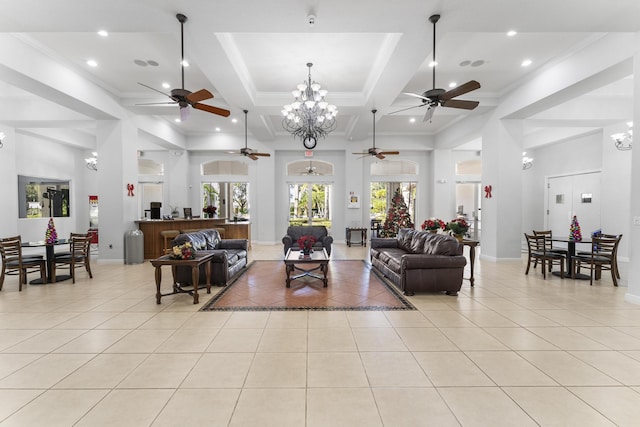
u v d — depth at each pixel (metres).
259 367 2.58
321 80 6.20
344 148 10.77
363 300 4.42
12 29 3.84
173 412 2.03
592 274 5.72
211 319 3.69
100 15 3.58
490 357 2.76
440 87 6.50
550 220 9.70
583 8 3.50
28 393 2.24
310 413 2.02
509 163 7.21
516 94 6.45
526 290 4.96
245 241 6.78
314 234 7.95
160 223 7.78
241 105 6.79
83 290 4.96
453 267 4.62
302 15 3.63
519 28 3.91
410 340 3.11
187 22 3.75
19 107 7.17
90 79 5.95
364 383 2.36
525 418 1.97
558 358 2.74
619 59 4.32
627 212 7.26
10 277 5.91
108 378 2.43
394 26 3.85
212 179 11.12
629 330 3.35
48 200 9.37
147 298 4.52
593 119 7.04
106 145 7.04
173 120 8.95
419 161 11.17
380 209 11.18
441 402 2.13
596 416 1.99
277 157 11.13
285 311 3.97
